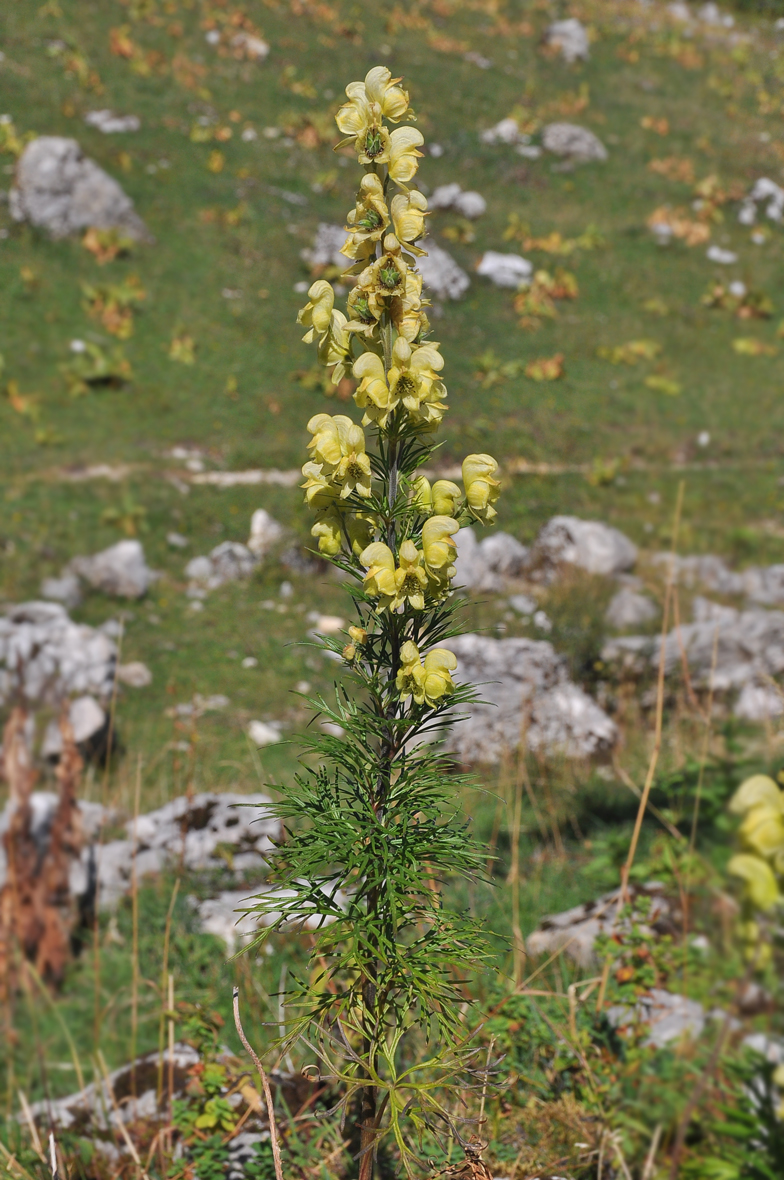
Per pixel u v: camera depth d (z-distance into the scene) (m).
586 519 17.31
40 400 18.61
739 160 34.91
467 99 34.50
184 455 18.02
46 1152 3.26
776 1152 2.03
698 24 46.22
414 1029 3.21
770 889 1.91
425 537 1.74
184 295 22.38
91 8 31.98
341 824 1.79
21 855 6.05
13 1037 5.14
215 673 12.59
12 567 13.92
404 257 1.77
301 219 25.86
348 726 1.83
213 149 27.53
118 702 11.40
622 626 13.73
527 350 23.38
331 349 1.84
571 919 5.19
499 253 27.05
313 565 15.57
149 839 7.45
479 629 1.84
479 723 10.16
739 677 10.91
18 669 7.27
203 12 34.19
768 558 16.56
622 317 25.64
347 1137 2.90
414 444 1.85
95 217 23.00
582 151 32.59
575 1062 3.34
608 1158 2.86
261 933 1.76
